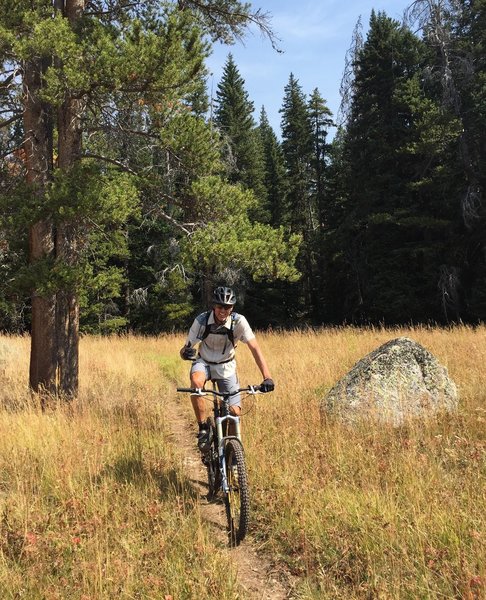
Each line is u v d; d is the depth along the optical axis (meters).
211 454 4.95
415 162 27.64
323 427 6.49
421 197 26.97
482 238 24.94
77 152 9.01
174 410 9.38
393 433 6.30
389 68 28.86
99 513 4.48
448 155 25.45
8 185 9.30
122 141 9.30
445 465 5.28
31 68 8.63
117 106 8.62
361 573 3.61
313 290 37.66
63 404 8.05
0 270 8.91
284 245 8.71
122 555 3.84
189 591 3.39
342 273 32.19
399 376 7.02
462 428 6.29
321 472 5.17
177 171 9.07
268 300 35.41
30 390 8.70
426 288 26.88
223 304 4.65
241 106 36.62
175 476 5.57
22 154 9.58
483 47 24.28
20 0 7.56
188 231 9.22
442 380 7.17
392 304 26.69
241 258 8.45
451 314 26.42
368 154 28.98
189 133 8.62
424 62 28.45
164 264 28.98
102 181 8.61
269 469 5.39
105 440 6.39
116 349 17.12
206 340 4.86
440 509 4.14
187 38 7.83
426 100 25.55
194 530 4.32
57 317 8.89
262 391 4.65
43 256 8.59
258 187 36.19
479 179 24.27
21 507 4.52
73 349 9.07
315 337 15.91
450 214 26.11
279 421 6.88
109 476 5.36
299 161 39.75
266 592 3.60
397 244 28.17
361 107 29.14
